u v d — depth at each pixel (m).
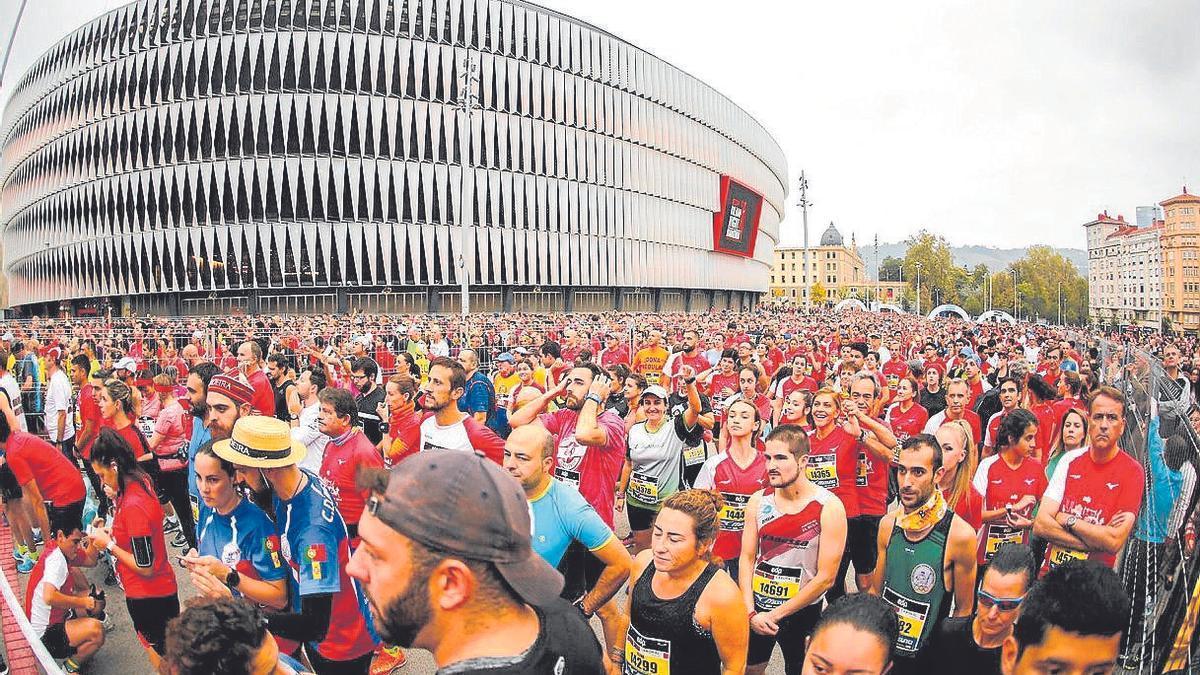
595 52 77.44
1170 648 3.02
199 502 4.42
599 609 5.09
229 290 64.38
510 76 70.75
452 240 66.88
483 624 1.61
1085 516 5.12
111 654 6.27
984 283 160.25
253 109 64.06
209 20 64.75
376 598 1.60
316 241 64.31
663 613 3.84
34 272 81.25
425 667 6.03
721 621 3.75
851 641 2.54
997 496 5.89
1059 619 2.39
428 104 67.06
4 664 3.17
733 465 5.95
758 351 16.06
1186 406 5.38
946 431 5.50
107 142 68.69
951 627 3.79
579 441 6.04
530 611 1.73
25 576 6.87
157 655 5.15
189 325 31.22
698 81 91.94
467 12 68.50
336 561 4.07
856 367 11.78
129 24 67.25
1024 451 5.81
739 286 102.94
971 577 4.32
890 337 28.25
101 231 69.31
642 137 82.38
